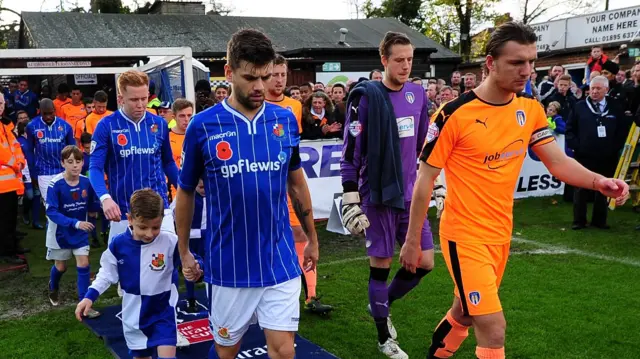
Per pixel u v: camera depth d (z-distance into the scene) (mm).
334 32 23234
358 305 4996
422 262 3969
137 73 4508
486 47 2844
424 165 2986
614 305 4750
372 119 3795
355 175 3865
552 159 3035
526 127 2943
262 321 2766
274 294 2750
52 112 8305
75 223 4910
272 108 2783
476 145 2861
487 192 2910
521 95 3006
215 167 2668
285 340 2752
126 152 4559
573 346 3986
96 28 20609
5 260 6922
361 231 3783
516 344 4027
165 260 3391
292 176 2953
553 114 9492
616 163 8430
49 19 20797
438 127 2920
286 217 2832
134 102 4469
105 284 3391
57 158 8398
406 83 4066
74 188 5121
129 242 3359
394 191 3783
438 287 5320
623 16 18938
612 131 8094
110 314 4965
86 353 4195
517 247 6754
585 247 6703
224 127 2668
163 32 20953
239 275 2723
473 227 2918
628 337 4125
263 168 2682
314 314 4781
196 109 8641
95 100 9023
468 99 2896
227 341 2867
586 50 19688
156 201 3260
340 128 8203
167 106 8164
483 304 2869
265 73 2602
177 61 7840
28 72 8688
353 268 6137
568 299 4902
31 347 4312
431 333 4305
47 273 6469
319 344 4176
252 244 2709
